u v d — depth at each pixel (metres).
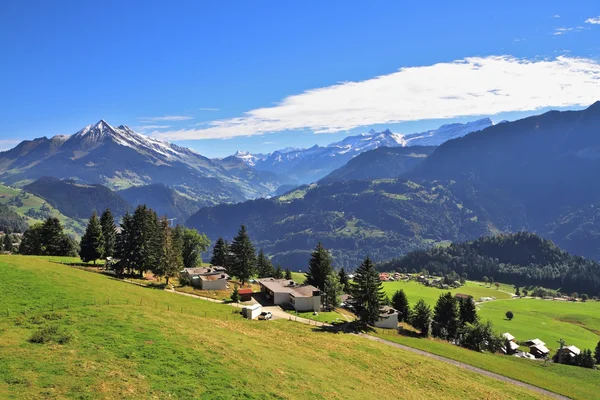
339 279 136.75
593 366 115.12
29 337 35.50
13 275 57.38
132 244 102.31
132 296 64.88
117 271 103.19
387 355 63.09
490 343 103.44
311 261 122.69
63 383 28.08
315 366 47.62
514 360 90.44
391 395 45.06
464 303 124.94
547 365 89.00
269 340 55.06
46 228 129.75
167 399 29.12
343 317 96.94
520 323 173.25
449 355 79.12
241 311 78.56
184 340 41.94
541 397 61.66
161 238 108.31
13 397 25.17
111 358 33.59
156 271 102.00
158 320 47.53
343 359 55.22
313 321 86.38
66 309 46.72
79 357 32.66
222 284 107.38
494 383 63.41
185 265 149.00
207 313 69.81
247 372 37.75
